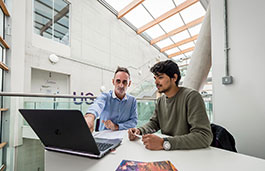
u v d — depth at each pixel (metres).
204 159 0.58
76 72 4.52
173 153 0.65
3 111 1.99
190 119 0.81
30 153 2.47
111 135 0.97
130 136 0.86
